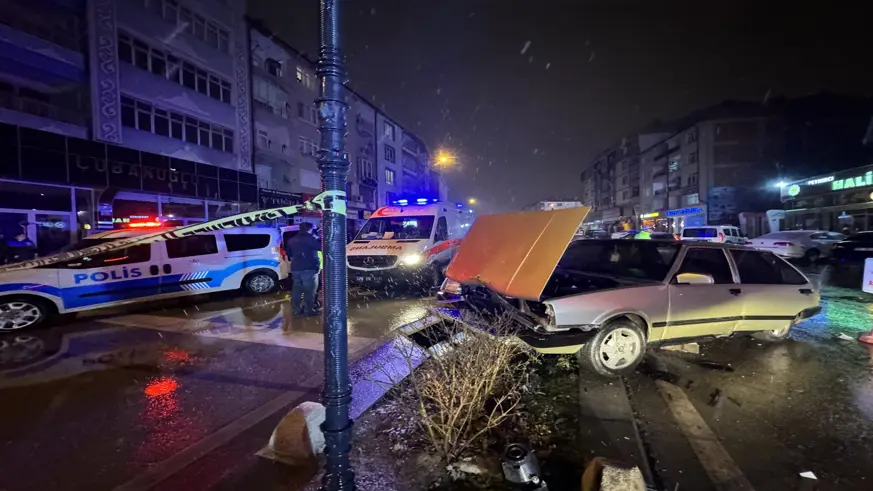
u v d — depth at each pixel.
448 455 2.97
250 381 4.46
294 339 5.98
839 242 16.47
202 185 21.81
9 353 5.41
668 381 4.40
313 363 4.99
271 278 9.73
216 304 8.60
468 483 2.74
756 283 5.42
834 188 24.98
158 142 20.05
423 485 2.72
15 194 14.90
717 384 4.33
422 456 3.03
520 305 4.54
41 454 3.12
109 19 17.86
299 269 7.32
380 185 45.09
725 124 44.09
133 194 18.77
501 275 4.20
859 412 3.70
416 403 3.55
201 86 22.56
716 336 5.21
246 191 24.75
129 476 2.85
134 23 18.95
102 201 17.53
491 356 3.54
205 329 6.54
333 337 2.49
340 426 2.52
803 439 3.27
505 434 3.26
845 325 6.75
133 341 5.92
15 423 3.58
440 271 10.40
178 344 5.76
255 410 3.79
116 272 7.44
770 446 3.18
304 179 31.50
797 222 28.48
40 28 16.16
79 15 17.06
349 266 9.68
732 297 5.13
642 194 62.41
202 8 22.45
